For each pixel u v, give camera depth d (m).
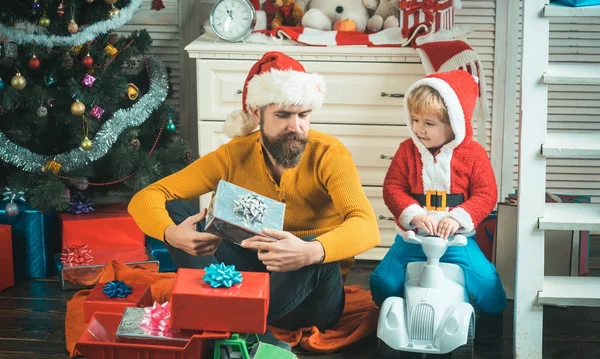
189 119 3.72
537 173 2.33
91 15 2.96
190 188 2.48
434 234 2.47
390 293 2.51
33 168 3.05
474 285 2.47
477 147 2.56
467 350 2.30
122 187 3.31
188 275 2.14
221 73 3.17
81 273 2.92
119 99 3.12
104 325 2.23
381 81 3.13
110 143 3.07
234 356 2.08
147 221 2.37
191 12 3.60
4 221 3.02
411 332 2.31
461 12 3.47
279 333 2.49
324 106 3.17
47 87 3.01
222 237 2.20
